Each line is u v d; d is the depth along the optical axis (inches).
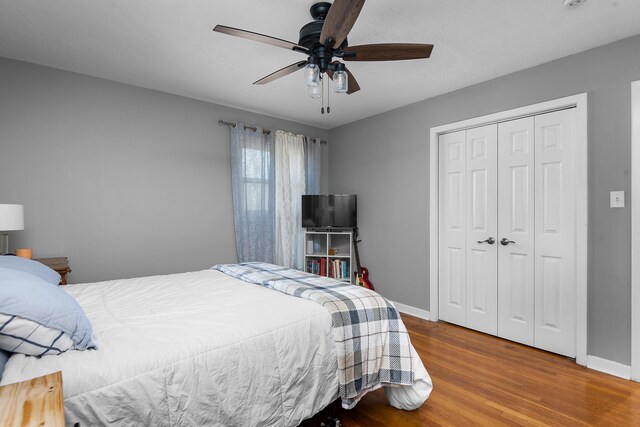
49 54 106.0
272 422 57.2
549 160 111.2
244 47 101.5
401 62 110.2
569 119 106.7
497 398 81.9
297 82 128.7
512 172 120.4
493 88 123.4
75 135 119.3
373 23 87.7
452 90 135.5
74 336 45.6
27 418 26.5
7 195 107.6
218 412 51.0
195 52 104.8
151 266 135.9
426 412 76.3
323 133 197.0
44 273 72.1
